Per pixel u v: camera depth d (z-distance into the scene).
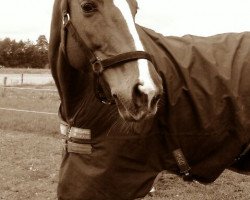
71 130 2.74
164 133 2.58
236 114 2.54
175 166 2.67
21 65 48.84
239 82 2.58
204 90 2.54
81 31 2.45
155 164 2.63
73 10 2.49
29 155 6.66
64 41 2.59
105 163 2.60
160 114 2.53
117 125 2.58
